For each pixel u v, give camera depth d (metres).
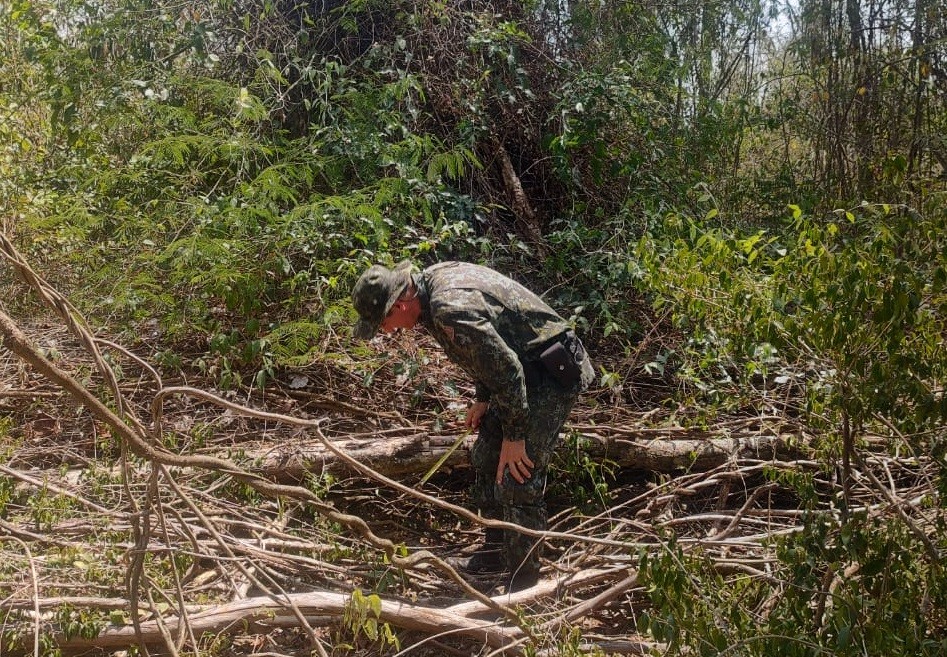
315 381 4.57
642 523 3.46
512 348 3.13
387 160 5.02
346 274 4.66
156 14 5.60
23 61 5.94
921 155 5.93
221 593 3.12
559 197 5.87
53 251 5.18
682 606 2.31
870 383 2.48
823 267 2.58
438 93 5.72
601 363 4.86
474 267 3.19
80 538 3.26
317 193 5.11
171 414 4.24
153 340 4.83
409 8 5.80
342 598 2.95
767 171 6.65
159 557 3.15
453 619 2.90
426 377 4.59
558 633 2.87
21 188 5.18
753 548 3.33
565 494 4.05
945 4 6.09
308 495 2.20
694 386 4.47
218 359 4.42
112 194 5.27
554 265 5.12
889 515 2.97
